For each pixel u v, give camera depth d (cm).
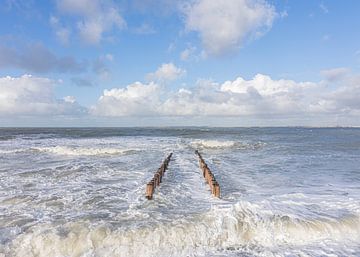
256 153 2738
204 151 2894
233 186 1287
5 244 675
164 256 675
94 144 3366
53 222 794
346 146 3534
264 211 871
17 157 2264
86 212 895
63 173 1549
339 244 737
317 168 1823
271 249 708
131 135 5997
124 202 1012
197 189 1229
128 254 679
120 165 1853
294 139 5059
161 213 885
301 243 741
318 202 1006
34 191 1152
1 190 1162
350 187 1284
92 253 672
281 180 1432
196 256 672
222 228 773
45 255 660
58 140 4228
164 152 2656
